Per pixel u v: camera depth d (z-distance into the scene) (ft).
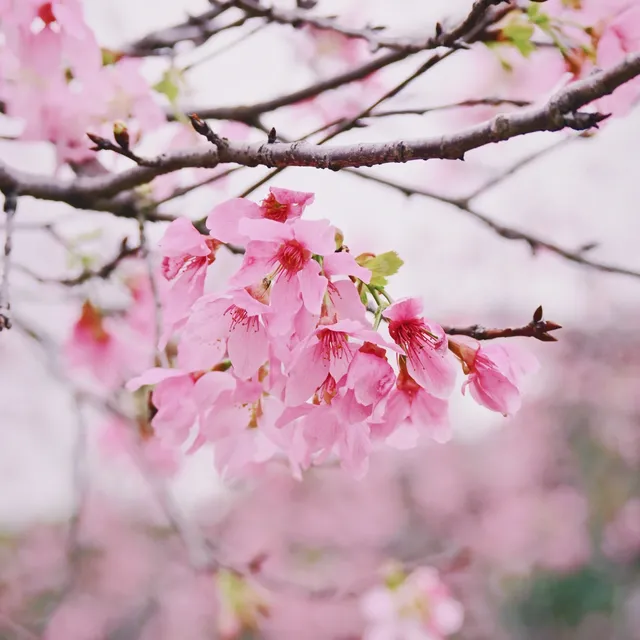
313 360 2.14
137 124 2.59
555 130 2.07
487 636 10.91
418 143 2.10
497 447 13.34
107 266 2.64
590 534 11.78
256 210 2.16
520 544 11.96
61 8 2.39
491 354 2.20
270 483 12.45
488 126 2.08
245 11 2.58
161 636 10.74
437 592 4.12
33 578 11.08
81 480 3.43
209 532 13.57
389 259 2.17
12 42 2.42
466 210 2.56
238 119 2.61
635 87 2.31
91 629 10.76
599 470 11.90
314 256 2.14
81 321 3.01
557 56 2.41
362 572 11.79
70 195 2.48
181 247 2.19
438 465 13.79
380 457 14.19
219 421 2.26
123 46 2.63
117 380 3.10
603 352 10.91
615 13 2.35
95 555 11.43
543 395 11.86
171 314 2.21
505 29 2.36
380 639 4.00
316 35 2.86
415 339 2.17
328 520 13.43
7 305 2.28
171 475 4.24
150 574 11.37
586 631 11.24
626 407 11.28
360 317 2.14
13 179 2.46
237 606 3.49
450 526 13.21
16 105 2.54
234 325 2.19
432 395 2.21
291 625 9.41
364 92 2.86
